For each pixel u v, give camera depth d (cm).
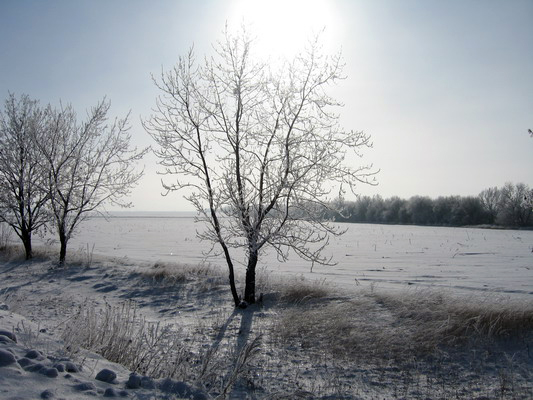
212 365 614
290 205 1088
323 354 754
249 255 1135
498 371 675
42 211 1883
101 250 3184
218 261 2495
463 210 9319
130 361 555
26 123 1853
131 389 394
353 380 651
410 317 897
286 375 661
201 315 1066
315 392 595
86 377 402
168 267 1593
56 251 2083
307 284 1220
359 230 7256
